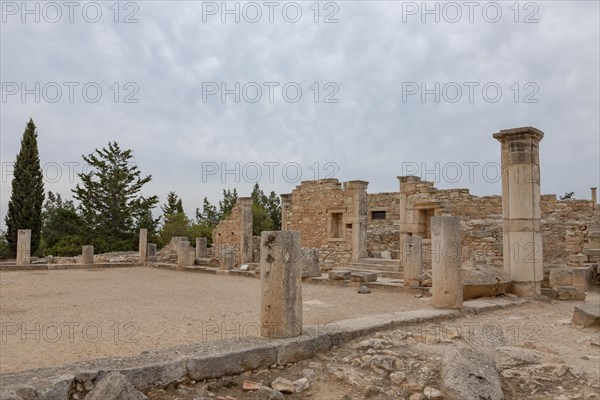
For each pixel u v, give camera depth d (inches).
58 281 703.7
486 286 480.1
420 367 242.7
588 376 240.5
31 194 1454.2
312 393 221.9
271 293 264.8
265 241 269.7
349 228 952.9
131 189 1781.5
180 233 1830.7
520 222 510.0
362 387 224.2
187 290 593.6
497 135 528.1
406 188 857.5
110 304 464.1
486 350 274.5
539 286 514.3
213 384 219.9
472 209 965.8
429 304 457.1
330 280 649.6
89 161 1727.4
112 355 258.4
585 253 781.3
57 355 257.9
